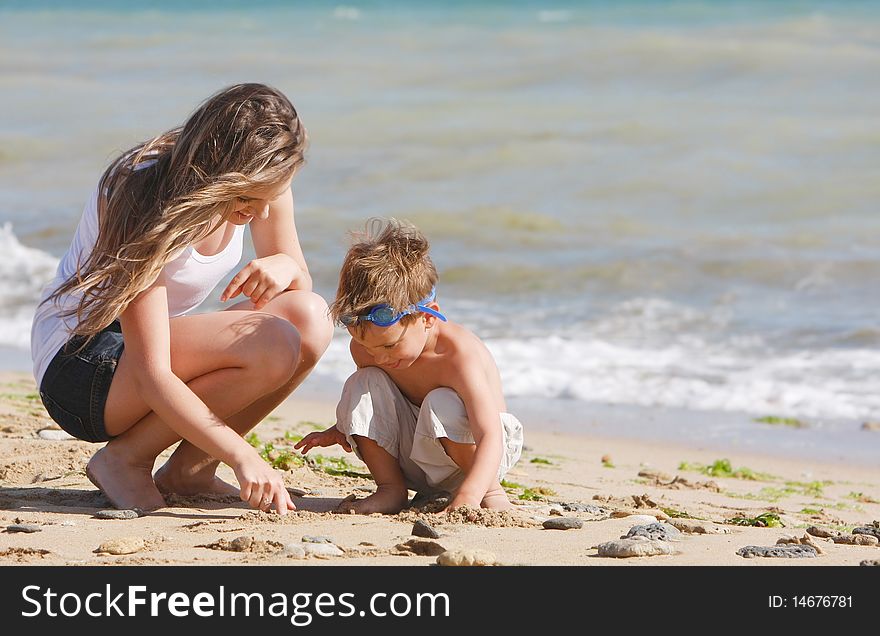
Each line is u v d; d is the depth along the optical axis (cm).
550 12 5638
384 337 553
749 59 3416
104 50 4497
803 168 2309
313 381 1188
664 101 3030
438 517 543
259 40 4638
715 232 1897
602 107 2969
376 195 2156
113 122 2984
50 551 472
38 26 5697
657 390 1170
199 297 586
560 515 604
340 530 518
